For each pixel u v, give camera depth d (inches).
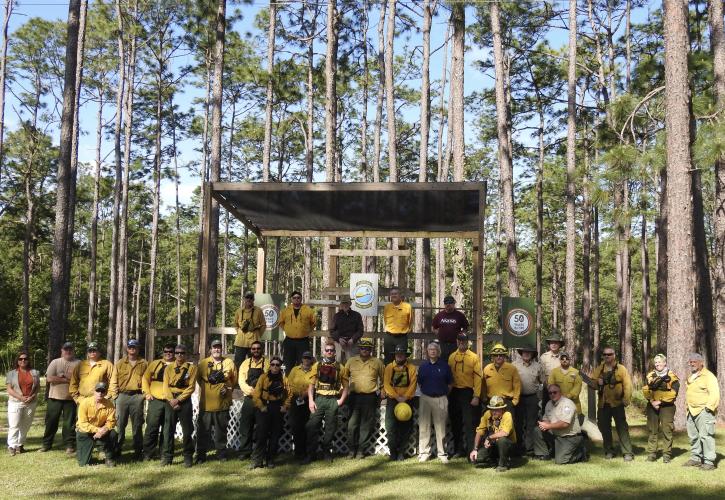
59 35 1267.2
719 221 548.7
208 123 1461.6
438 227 560.7
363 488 329.4
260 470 370.0
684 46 476.1
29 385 415.5
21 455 406.3
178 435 464.1
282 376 385.1
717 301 532.7
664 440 388.8
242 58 1184.2
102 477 350.9
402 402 389.7
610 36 1131.9
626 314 1083.3
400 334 462.6
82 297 1948.8
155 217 1339.8
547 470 366.9
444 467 375.9
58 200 560.7
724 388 512.7
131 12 1221.1
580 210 1485.0
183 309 2209.6
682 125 470.0
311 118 1095.0
